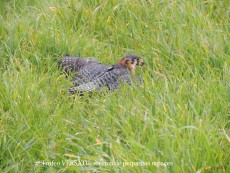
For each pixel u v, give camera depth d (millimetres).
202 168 10398
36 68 14344
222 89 12984
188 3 16438
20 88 12750
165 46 14992
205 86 13164
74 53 15008
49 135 11641
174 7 16297
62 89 13367
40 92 12852
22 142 11422
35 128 11789
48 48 14945
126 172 10391
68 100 13094
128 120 11742
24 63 14172
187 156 10555
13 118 12055
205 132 11398
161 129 11312
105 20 16203
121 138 11219
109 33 16000
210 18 16578
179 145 10750
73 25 16078
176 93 12797
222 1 16844
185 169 10406
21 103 12305
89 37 15797
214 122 12125
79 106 12617
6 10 16672
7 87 12727
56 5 16531
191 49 14812
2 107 12461
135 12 16406
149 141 10977
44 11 16281
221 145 11180
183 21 15938
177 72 14047
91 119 12203
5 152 11320
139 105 12266
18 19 15695
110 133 11570
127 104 12320
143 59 14773
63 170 10734
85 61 14414
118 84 13578
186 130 11438
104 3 16469
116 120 11570
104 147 11328
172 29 15586
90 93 13297
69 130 11953
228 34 15445
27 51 14664
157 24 16016
